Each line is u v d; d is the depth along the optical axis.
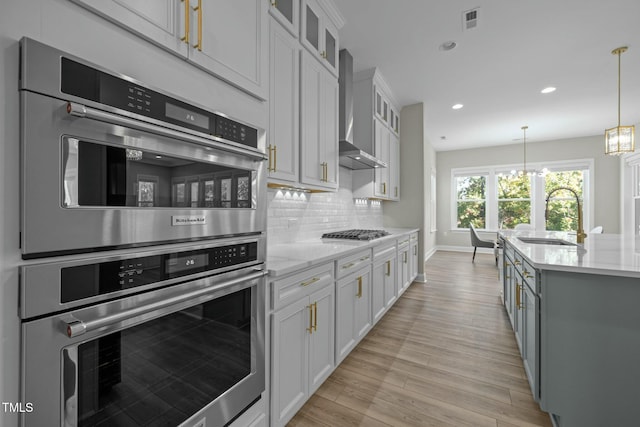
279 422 1.37
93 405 0.69
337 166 2.46
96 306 0.69
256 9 1.25
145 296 0.79
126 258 0.75
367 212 4.14
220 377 1.06
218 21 1.04
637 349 1.34
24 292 0.58
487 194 7.36
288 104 1.83
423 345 2.40
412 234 4.17
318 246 2.21
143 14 0.80
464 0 2.31
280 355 1.38
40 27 0.61
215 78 1.05
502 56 3.13
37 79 0.59
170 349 0.88
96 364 0.69
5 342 0.57
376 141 3.54
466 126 5.66
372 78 3.44
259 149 1.23
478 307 3.32
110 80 0.71
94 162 0.68
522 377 1.94
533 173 6.82
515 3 2.33
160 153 0.82
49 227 0.61
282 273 1.35
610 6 2.35
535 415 1.58
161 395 0.85
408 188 4.58
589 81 3.71
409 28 2.66
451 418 1.56
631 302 1.34
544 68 3.39
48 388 0.62
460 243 7.64
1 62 0.55
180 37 0.90
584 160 6.33
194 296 0.90
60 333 0.63
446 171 7.81
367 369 2.04
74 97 0.64
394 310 3.23
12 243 0.57
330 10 2.33
